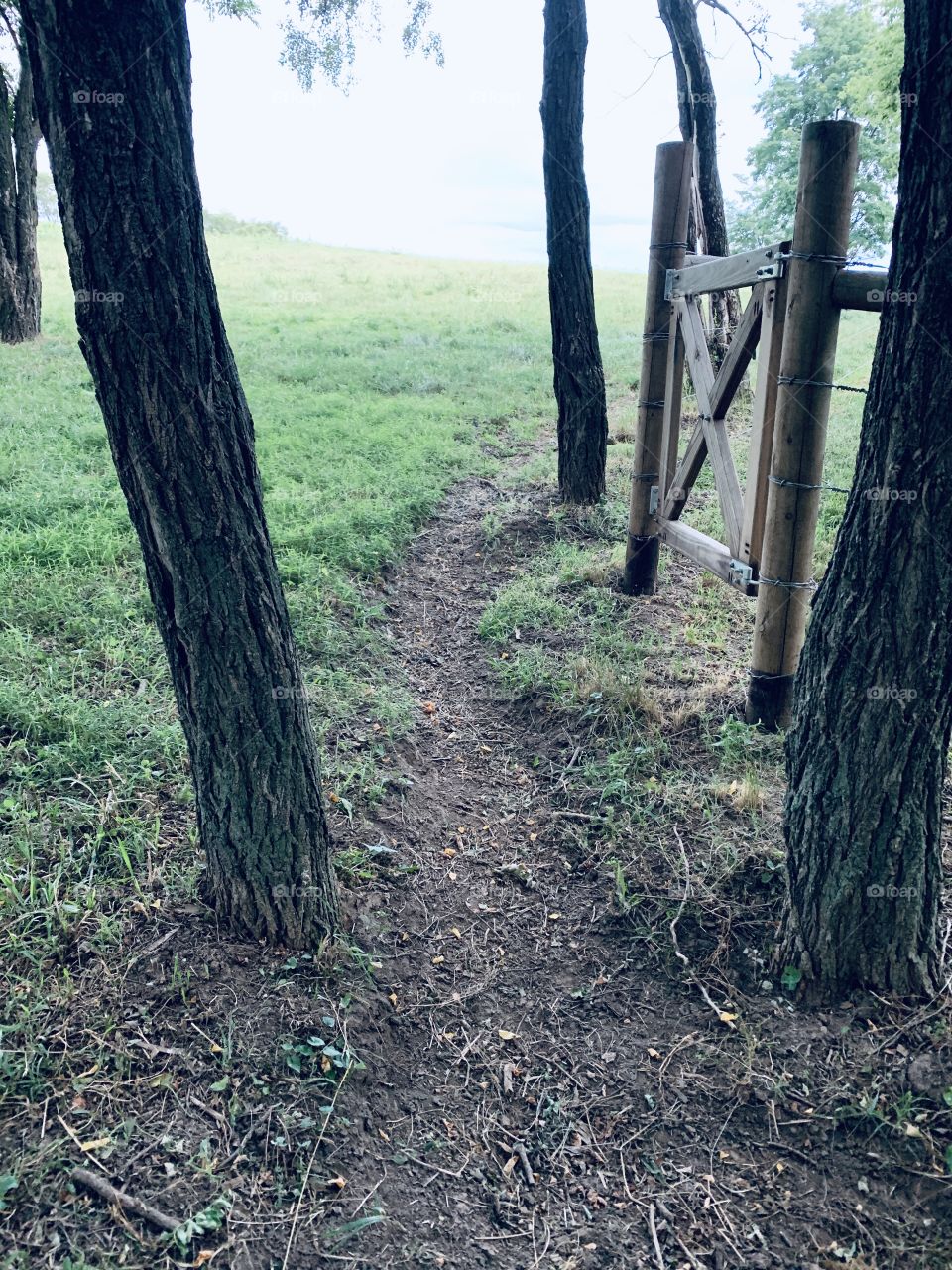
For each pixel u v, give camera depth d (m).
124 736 4.06
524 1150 2.77
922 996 2.95
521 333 16.41
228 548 2.64
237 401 2.61
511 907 3.68
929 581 2.59
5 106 13.02
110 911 3.16
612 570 6.27
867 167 21.12
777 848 3.57
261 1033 2.83
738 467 8.13
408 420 9.84
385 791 4.13
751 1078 2.86
